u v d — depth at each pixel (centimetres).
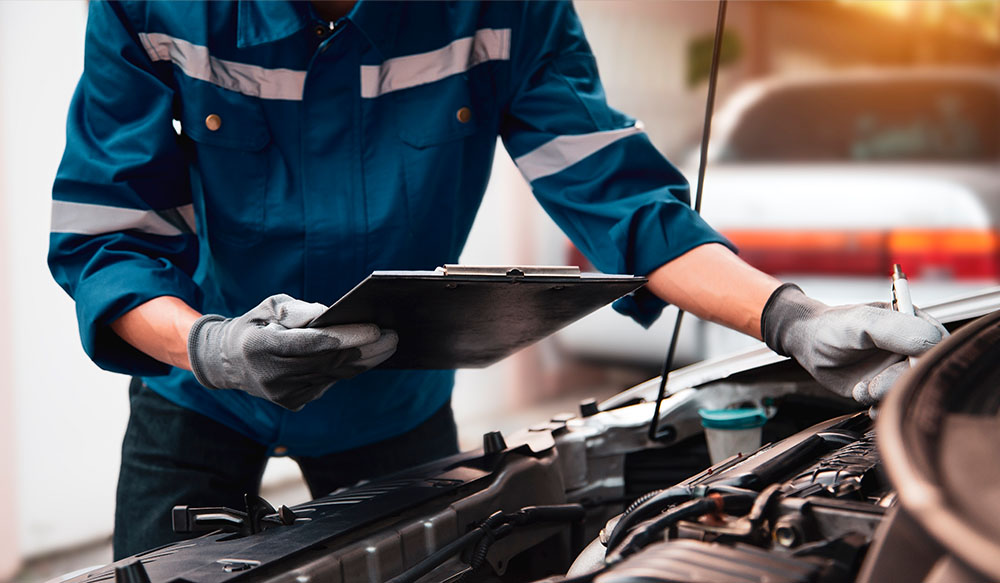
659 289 113
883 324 88
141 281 102
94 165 108
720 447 111
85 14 261
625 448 119
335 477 139
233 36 114
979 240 282
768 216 305
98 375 275
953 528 43
